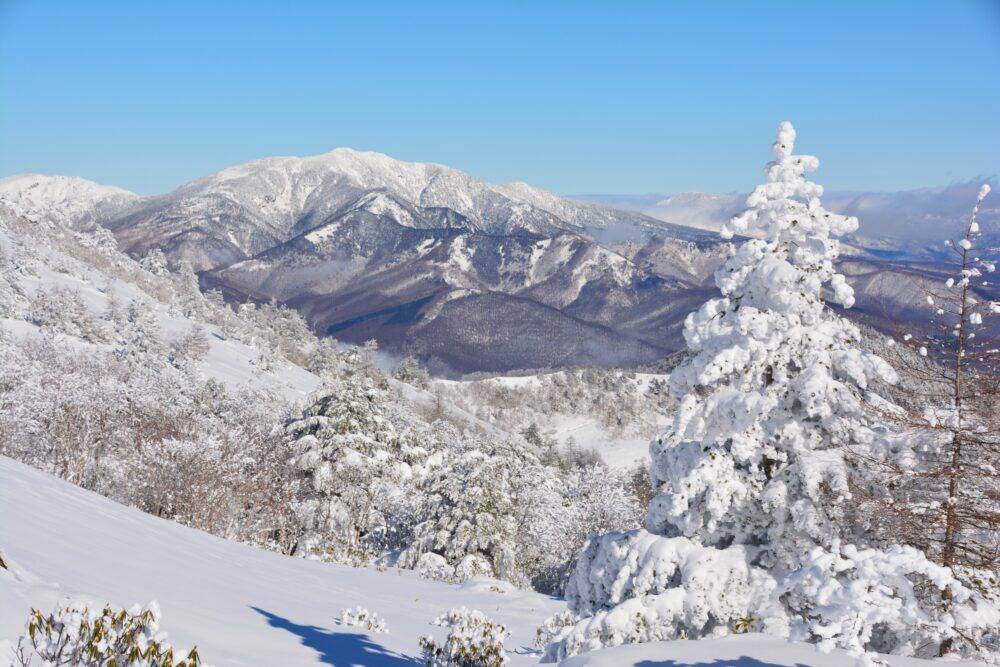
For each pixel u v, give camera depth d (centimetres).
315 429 4694
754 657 845
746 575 1150
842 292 1195
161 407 4341
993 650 988
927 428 1080
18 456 3925
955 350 1071
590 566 1359
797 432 1176
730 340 1220
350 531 4497
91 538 1259
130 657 555
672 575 1213
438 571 4175
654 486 1340
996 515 1024
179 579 1211
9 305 9000
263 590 1476
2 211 14688
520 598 2548
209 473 3706
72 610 576
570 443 14150
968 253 1048
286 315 19525
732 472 1193
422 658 1232
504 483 4656
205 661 778
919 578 974
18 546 958
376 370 15612
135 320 8775
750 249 1227
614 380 19425
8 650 555
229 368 11575
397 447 5109
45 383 4116
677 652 900
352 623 1380
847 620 723
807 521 1121
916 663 827
